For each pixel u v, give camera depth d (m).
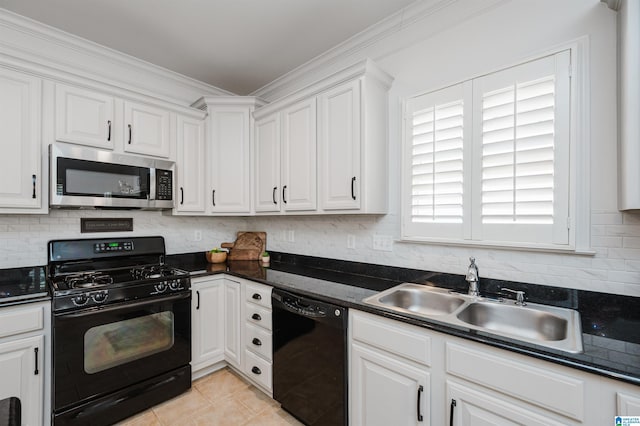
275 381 1.90
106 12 1.89
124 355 1.83
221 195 2.60
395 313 1.33
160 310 1.98
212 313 2.33
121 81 2.43
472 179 1.65
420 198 1.87
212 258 2.74
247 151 2.62
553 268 1.44
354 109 1.86
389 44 2.05
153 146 2.29
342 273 2.26
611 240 1.29
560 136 1.38
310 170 2.12
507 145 1.53
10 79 1.72
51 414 1.60
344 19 1.99
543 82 1.43
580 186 1.35
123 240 2.37
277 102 2.35
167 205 2.34
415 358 1.26
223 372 2.40
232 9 1.88
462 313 1.39
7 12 1.87
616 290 1.28
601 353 0.94
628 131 1.11
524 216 1.48
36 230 2.04
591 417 0.89
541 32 1.46
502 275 1.58
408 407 1.28
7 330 1.48
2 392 1.48
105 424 1.75
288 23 2.02
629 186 1.11
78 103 1.96
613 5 1.23
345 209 1.92
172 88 2.72
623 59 1.13
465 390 1.12
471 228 1.65
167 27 2.05
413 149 1.91
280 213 2.35
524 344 1.01
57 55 2.13
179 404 1.99
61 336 1.61
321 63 2.46
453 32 1.76
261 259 2.81
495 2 1.60
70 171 1.88
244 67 2.59
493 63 1.61
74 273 2.11
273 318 1.92
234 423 1.81
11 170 1.72
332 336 1.56
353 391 1.50
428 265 1.86
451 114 1.74
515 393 1.01
